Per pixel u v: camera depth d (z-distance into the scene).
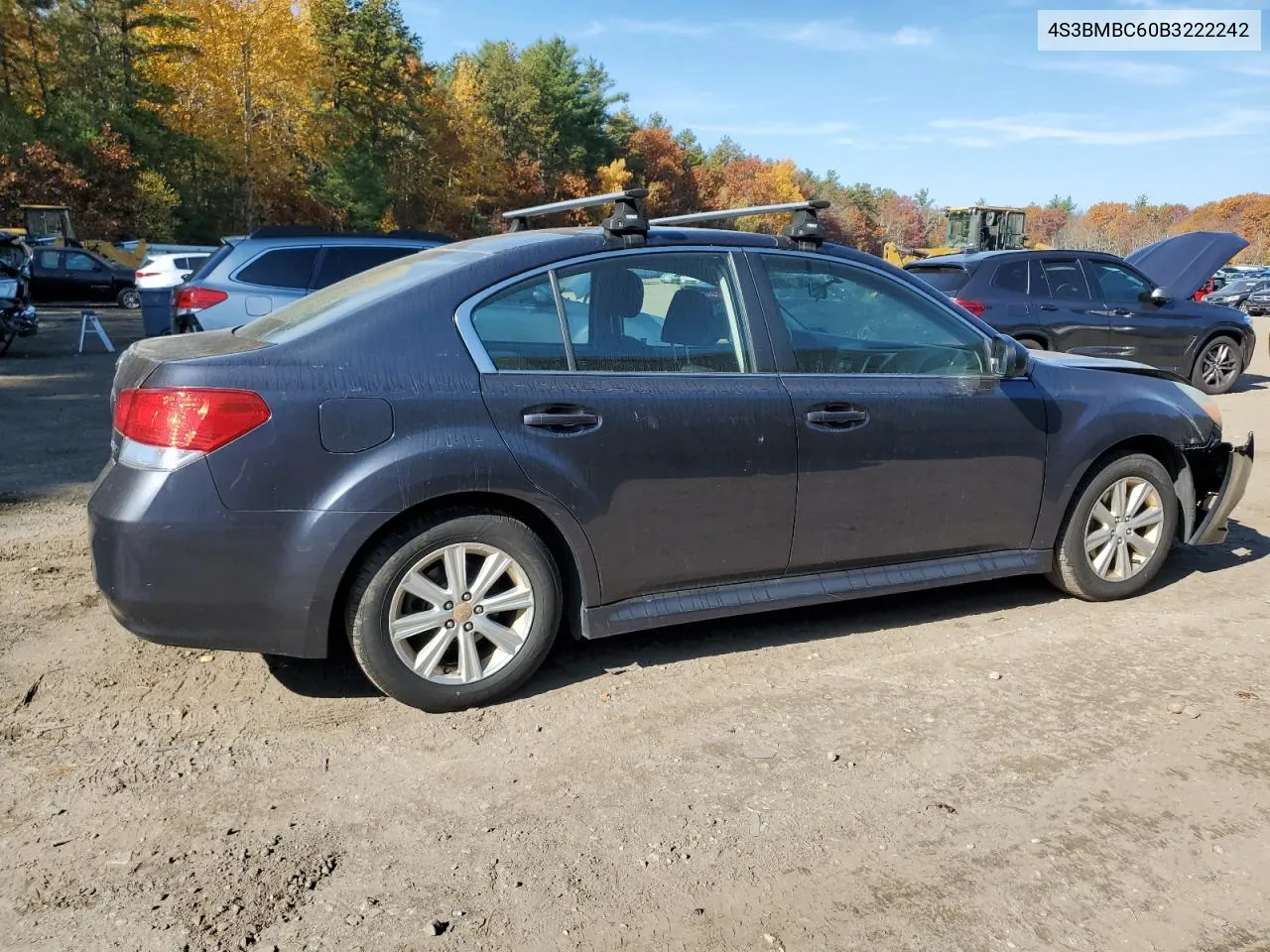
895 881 2.58
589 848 2.69
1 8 45.28
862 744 3.28
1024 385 4.25
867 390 3.89
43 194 41.59
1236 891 2.56
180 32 47.12
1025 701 3.60
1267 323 27.03
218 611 3.10
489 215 69.25
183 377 3.05
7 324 14.15
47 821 2.75
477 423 3.25
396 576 3.25
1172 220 138.12
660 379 3.58
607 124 80.44
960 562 4.23
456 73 67.38
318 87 48.41
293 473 3.07
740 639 4.16
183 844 2.67
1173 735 3.35
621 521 3.50
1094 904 2.50
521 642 3.48
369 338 3.24
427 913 2.42
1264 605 4.63
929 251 24.38
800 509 3.79
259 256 9.02
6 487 6.49
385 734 3.29
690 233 3.77
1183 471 4.76
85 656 3.82
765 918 2.43
